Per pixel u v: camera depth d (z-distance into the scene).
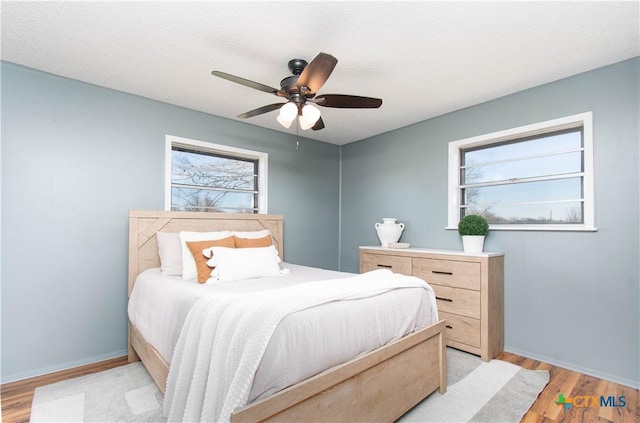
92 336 2.61
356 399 1.51
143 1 1.67
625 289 2.24
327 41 2.04
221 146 3.44
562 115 2.56
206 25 1.88
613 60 2.27
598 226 2.37
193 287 2.03
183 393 1.41
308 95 2.10
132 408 1.90
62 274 2.49
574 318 2.46
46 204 2.43
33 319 2.36
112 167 2.74
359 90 2.79
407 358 1.83
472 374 2.37
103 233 2.68
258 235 3.13
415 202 3.68
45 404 1.95
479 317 2.67
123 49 2.14
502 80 2.60
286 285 2.16
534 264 2.69
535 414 1.87
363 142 4.35
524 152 2.91
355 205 4.45
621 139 2.28
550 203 2.73
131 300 2.58
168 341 1.80
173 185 3.19
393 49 2.13
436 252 3.00
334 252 4.56
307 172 4.27
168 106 3.08
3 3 1.67
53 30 1.92
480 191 3.22
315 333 1.39
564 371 2.43
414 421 1.80
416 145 3.68
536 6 1.70
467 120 3.20
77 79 2.57
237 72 2.47
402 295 1.93
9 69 2.31
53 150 2.47
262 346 1.21
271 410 1.16
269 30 1.93
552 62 2.30
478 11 1.74
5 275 2.27
